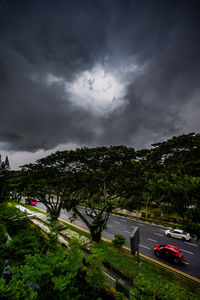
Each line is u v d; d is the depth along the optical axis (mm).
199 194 4473
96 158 15430
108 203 15750
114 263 9953
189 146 10258
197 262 11992
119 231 19125
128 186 14781
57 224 18062
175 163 10031
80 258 5539
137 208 15648
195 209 4695
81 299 5305
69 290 4234
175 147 10820
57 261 4824
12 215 13148
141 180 13945
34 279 4086
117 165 15727
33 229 13578
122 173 15602
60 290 3764
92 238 14852
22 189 19516
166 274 9711
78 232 16922
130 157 15367
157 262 11867
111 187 17344
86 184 18250
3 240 8641
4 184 29672
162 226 21156
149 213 25547
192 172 8539
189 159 9930
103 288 5980
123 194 15531
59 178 19109
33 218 21359
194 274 10367
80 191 19922
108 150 14883
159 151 11617
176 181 5215
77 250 6176
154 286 5309
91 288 6094
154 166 11211
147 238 16953
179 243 15711
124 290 7863
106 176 16031
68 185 18531
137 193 14930
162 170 9883
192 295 5383
